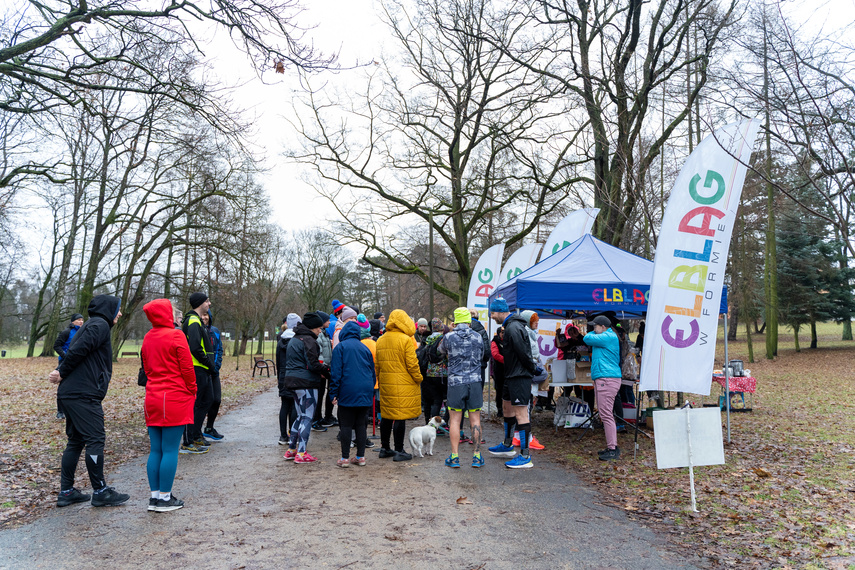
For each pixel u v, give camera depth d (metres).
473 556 3.84
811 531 4.35
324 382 9.61
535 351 6.84
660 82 12.41
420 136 22.61
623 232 15.31
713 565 3.73
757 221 26.05
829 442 7.95
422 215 24.00
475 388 6.56
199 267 27.61
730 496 5.34
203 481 5.83
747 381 11.27
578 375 9.01
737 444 7.85
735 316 35.88
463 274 23.94
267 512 4.77
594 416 9.23
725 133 6.11
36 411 10.98
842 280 28.58
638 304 8.08
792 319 29.12
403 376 6.91
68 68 8.28
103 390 4.97
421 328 9.27
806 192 23.08
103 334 4.87
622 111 12.61
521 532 4.34
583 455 7.27
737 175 6.03
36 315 36.88
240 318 29.86
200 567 3.59
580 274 8.39
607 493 5.51
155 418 4.74
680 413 4.95
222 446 7.83
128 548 3.91
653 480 5.97
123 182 21.97
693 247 6.13
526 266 13.57
